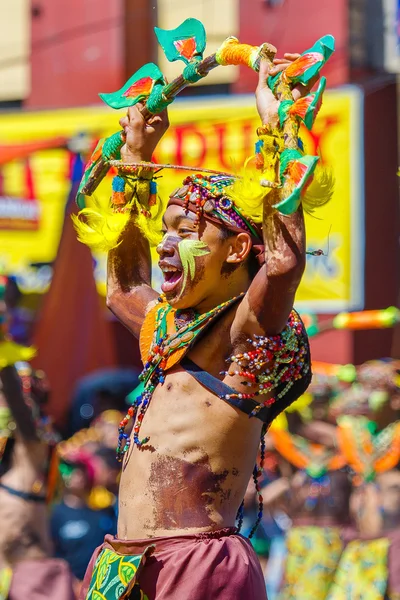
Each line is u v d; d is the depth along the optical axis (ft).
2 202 92.48
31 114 91.50
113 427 70.79
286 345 25.76
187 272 26.45
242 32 90.17
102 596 25.98
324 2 86.07
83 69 97.35
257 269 27.22
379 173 86.99
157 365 27.22
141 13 96.73
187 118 86.43
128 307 30.60
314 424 66.59
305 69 24.94
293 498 66.39
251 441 26.53
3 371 49.73
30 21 100.01
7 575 50.55
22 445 51.16
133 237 31.22
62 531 62.90
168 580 25.22
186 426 26.20
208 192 26.63
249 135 85.15
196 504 25.91
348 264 82.48
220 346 26.27
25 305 92.73
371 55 86.99
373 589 59.67
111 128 89.76
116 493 68.28
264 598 26.35
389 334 88.17
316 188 25.09
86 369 88.02
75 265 86.63
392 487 62.39
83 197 32.07
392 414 64.39
